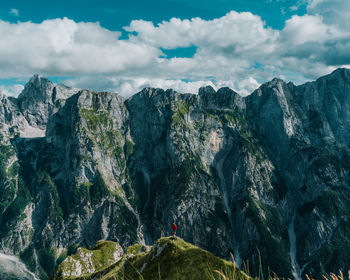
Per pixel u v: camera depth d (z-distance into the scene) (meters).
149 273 42.41
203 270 39.00
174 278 39.41
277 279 15.06
